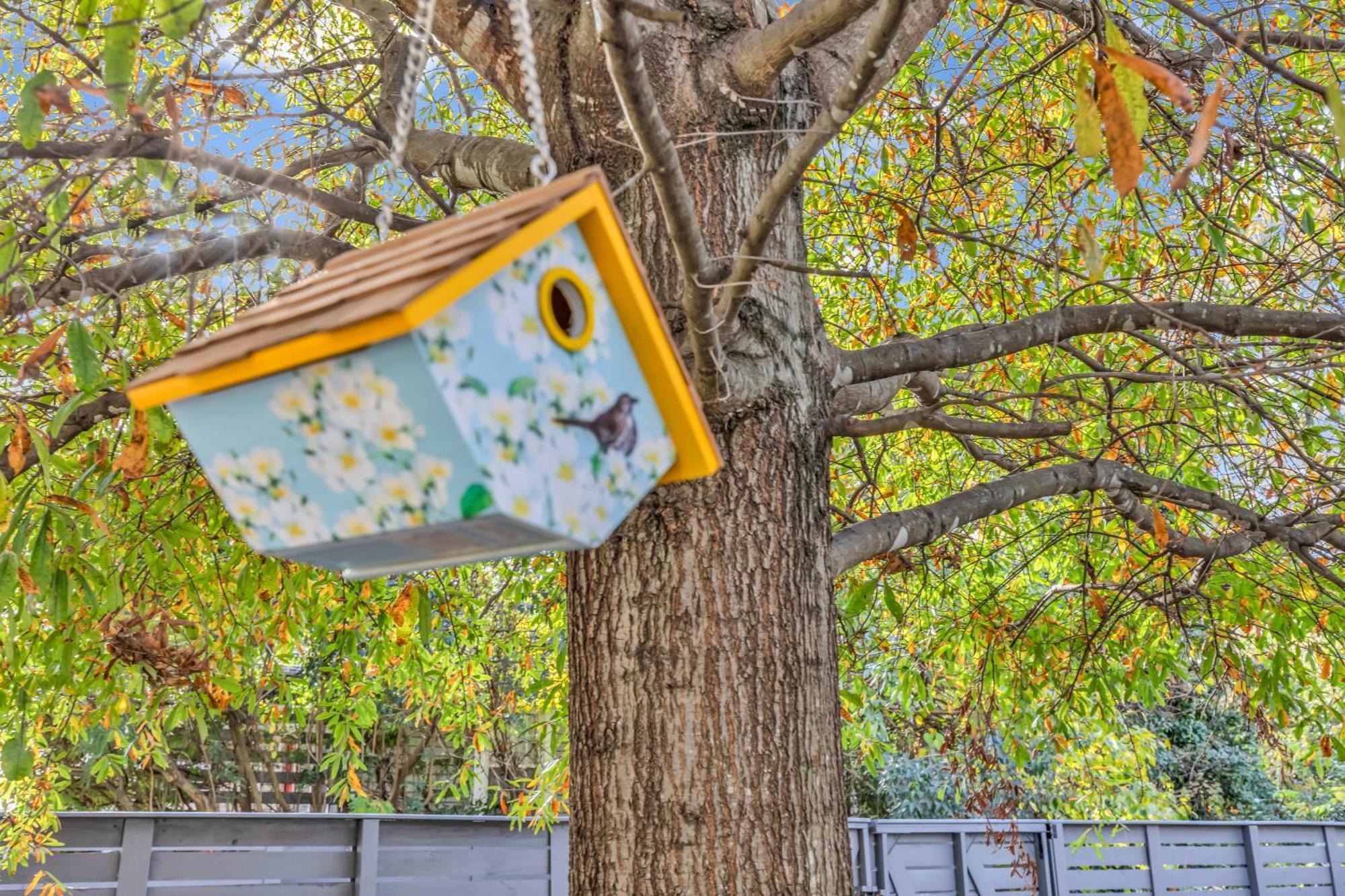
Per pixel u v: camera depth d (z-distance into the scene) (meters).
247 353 1.37
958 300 5.33
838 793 2.41
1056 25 4.63
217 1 2.51
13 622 2.88
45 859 6.12
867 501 5.27
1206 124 1.29
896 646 6.00
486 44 2.66
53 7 3.79
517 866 7.55
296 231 3.15
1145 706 5.55
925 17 2.80
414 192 4.86
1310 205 4.38
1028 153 4.75
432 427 1.35
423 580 4.18
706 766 2.30
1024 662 5.17
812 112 2.74
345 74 4.75
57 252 2.86
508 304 1.45
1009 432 3.09
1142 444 4.85
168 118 2.90
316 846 7.00
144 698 4.81
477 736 6.24
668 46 2.59
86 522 3.43
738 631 2.37
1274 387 4.38
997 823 8.73
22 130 1.91
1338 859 10.50
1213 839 9.91
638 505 2.46
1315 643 5.01
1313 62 4.54
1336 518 4.10
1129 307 3.33
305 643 6.27
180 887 6.54
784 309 2.60
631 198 2.56
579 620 2.49
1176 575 4.87
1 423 3.07
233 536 4.13
